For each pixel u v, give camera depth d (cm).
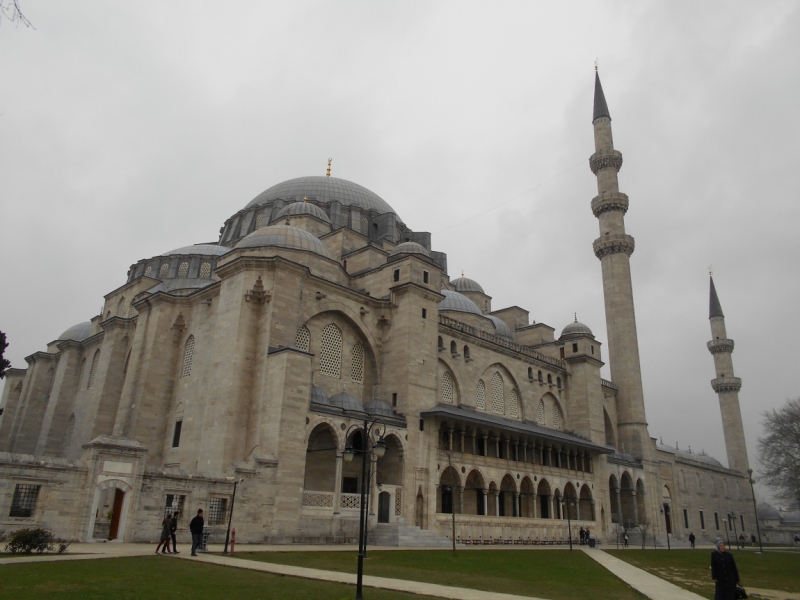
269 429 3834
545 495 5962
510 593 1911
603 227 8106
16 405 7744
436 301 5259
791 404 7394
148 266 6675
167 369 4872
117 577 1728
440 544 4278
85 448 2962
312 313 4584
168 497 3184
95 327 6756
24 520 2662
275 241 4784
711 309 11294
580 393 6975
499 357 6303
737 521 10319
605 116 8369
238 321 4162
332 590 1706
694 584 2569
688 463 9206
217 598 1460
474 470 5172
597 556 4125
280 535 3597
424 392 4875
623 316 7825
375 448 2781
